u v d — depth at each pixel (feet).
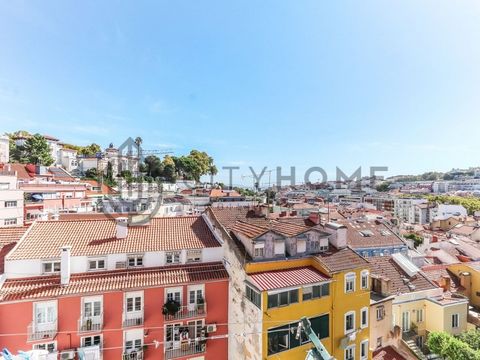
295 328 66.95
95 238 80.33
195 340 75.10
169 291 75.82
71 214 119.65
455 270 126.93
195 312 76.89
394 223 265.95
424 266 129.80
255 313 70.49
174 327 75.51
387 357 83.97
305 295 75.25
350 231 145.79
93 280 70.90
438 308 94.02
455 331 93.97
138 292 72.79
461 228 255.09
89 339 67.92
